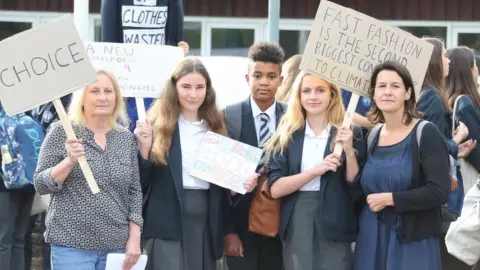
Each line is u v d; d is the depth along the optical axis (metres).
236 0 14.62
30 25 14.51
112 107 6.14
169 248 6.38
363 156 6.32
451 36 14.50
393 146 6.16
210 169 6.43
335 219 6.32
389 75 6.14
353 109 6.37
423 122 6.16
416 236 6.09
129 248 6.11
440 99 6.95
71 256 6.01
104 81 6.13
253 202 6.59
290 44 14.65
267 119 6.88
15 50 5.99
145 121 6.36
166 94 6.49
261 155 6.58
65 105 7.70
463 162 7.49
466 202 6.95
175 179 6.38
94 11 14.45
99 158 6.07
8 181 7.37
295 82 6.50
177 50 6.92
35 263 8.95
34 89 6.00
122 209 6.13
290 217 6.41
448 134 7.45
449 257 7.51
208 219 6.49
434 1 14.48
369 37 6.39
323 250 6.36
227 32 14.67
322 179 6.35
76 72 6.04
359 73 6.39
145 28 7.88
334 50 6.39
